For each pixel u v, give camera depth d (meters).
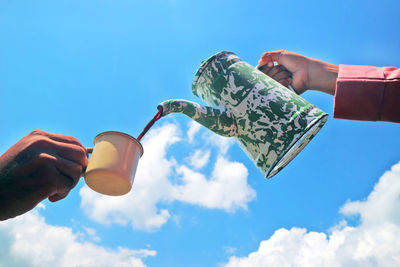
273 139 0.84
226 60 0.93
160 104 0.78
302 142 0.92
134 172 0.65
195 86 1.00
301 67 0.89
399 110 0.65
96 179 0.61
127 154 0.63
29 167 0.55
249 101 0.88
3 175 0.54
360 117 0.68
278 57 0.92
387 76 0.66
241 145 0.93
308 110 0.84
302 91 0.91
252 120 0.87
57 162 0.57
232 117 0.89
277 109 0.85
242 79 0.90
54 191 0.58
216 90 0.92
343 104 0.67
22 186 0.55
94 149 0.63
